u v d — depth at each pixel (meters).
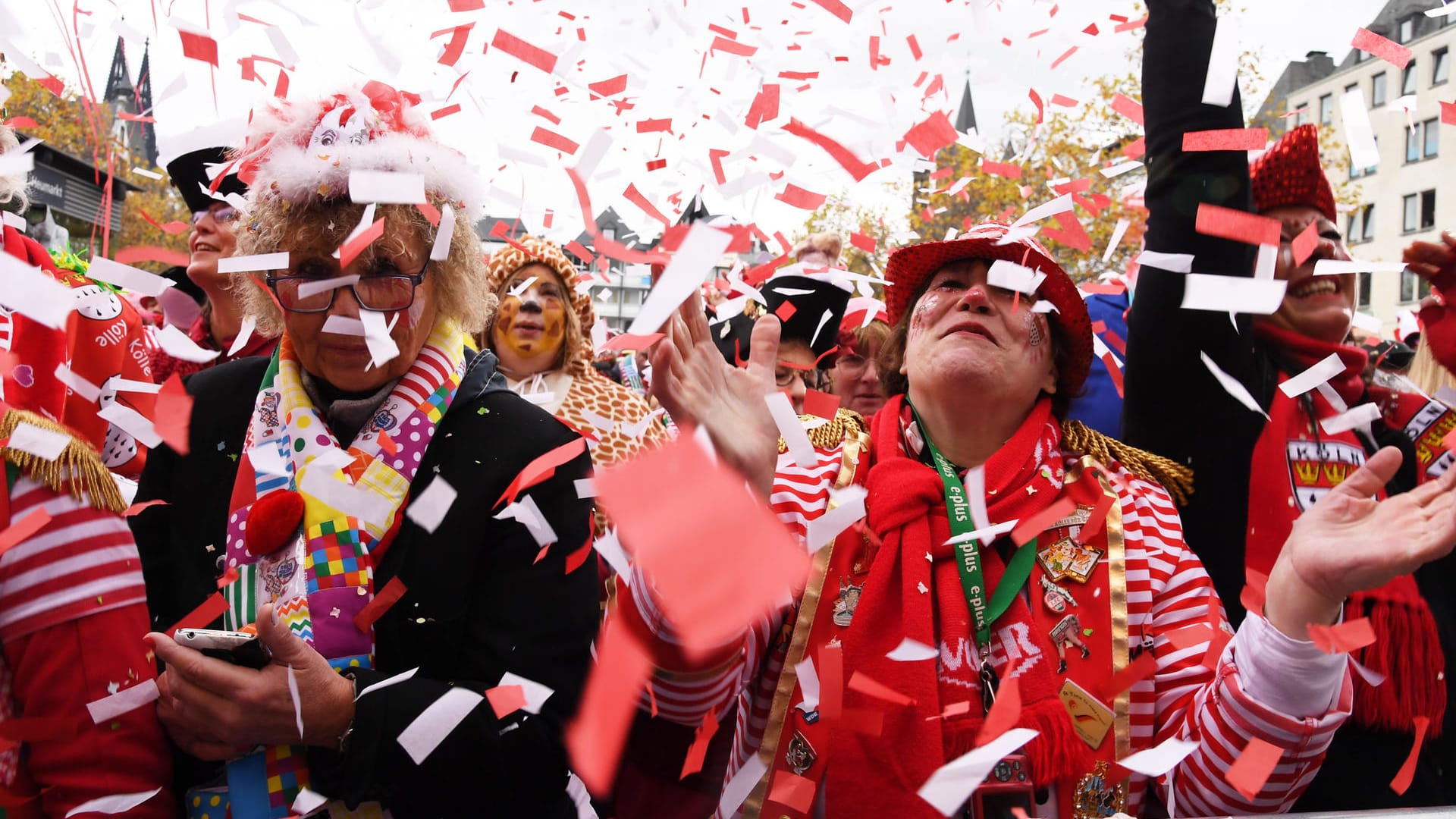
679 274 0.89
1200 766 1.35
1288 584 1.26
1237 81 1.76
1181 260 1.68
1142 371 1.81
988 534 1.45
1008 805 1.36
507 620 1.27
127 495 1.73
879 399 2.99
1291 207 1.97
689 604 1.05
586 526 1.37
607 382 2.74
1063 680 1.45
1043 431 1.66
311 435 1.32
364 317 1.24
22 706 1.19
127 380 1.68
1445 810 1.19
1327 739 1.28
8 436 1.20
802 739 1.43
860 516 1.37
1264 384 1.91
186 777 1.30
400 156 1.32
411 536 1.29
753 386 1.33
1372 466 1.29
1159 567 1.54
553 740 1.24
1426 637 1.71
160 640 1.14
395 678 1.20
